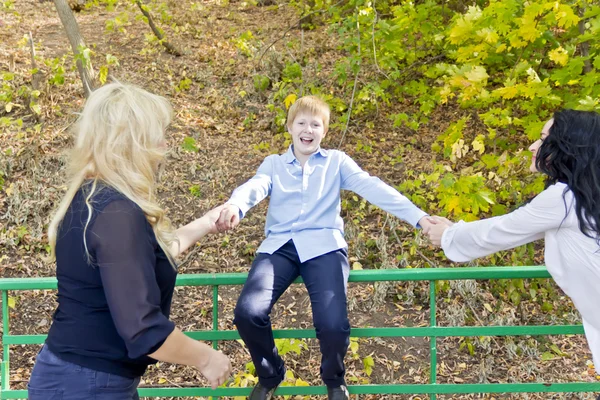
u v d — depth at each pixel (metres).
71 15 6.54
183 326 4.54
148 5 9.11
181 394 2.65
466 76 3.79
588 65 4.53
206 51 8.34
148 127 1.70
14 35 8.81
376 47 6.16
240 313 2.38
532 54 4.86
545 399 4.06
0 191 5.55
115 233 1.62
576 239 2.09
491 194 3.80
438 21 5.80
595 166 2.05
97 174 1.70
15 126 6.28
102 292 1.70
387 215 5.25
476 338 4.38
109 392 1.71
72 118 6.37
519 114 5.66
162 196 5.64
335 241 2.67
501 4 3.82
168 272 1.80
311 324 4.52
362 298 4.77
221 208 2.61
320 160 2.86
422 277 2.52
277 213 2.77
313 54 8.00
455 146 4.29
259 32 9.09
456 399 4.07
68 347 1.70
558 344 4.43
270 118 6.69
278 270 2.59
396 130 6.42
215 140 6.41
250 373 3.69
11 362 4.27
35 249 5.12
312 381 4.09
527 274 2.48
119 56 8.07
